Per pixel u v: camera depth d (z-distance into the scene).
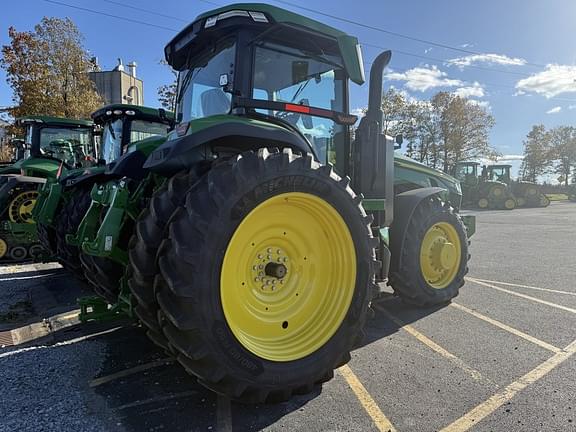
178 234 2.30
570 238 10.09
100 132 8.12
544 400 2.66
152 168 2.82
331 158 3.70
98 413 2.53
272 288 2.74
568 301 4.77
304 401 2.67
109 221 2.93
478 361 3.22
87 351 3.46
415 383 2.89
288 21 3.04
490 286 5.45
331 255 2.93
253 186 2.45
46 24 16.98
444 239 4.68
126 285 3.11
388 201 3.93
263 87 3.16
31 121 8.49
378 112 3.92
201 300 2.26
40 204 6.03
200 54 3.54
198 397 2.72
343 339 2.81
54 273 6.45
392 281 4.46
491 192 23.22
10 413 2.53
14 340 3.74
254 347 2.51
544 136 53.50
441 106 35.25
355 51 3.01
